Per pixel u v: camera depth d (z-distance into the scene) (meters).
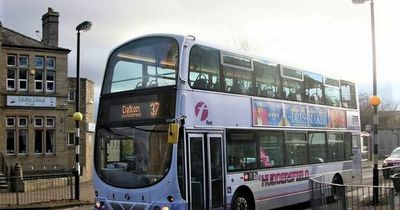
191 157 10.85
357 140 19.25
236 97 12.76
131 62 11.65
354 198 10.47
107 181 11.11
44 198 21.05
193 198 10.79
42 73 33.12
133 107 11.21
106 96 11.74
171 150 10.41
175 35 11.27
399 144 58.62
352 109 19.19
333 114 17.62
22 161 31.92
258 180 13.25
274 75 14.58
